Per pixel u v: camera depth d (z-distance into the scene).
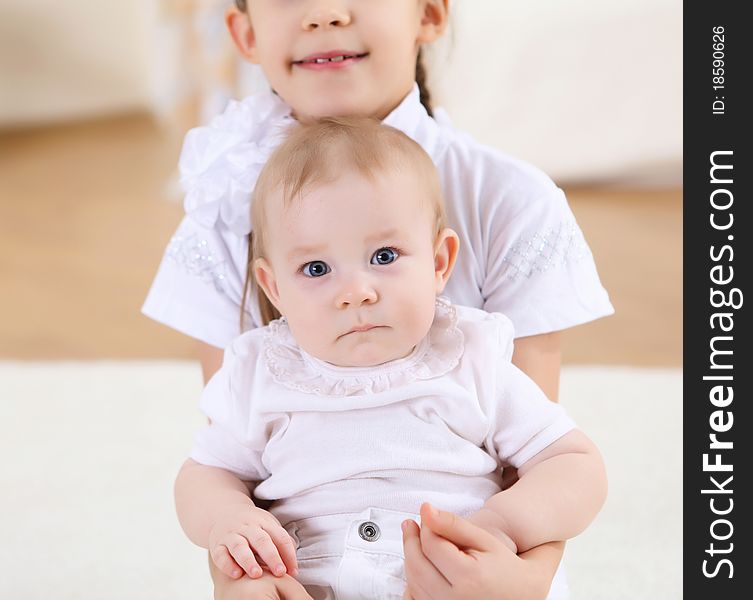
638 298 3.04
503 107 3.80
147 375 2.70
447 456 1.15
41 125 5.16
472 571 1.03
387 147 1.17
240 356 1.23
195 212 1.37
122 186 4.25
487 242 1.35
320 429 1.16
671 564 1.80
